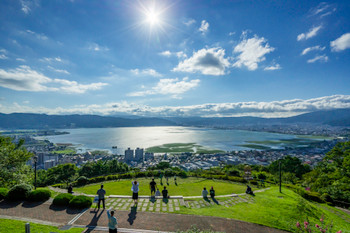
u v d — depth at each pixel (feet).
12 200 46.14
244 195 62.49
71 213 40.22
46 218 37.24
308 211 49.70
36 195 46.50
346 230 42.98
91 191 72.69
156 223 36.45
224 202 53.78
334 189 80.64
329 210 62.23
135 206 46.34
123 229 33.60
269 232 35.99
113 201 50.55
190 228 34.71
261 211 46.42
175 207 46.03
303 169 159.02
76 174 149.69
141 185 82.89
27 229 26.40
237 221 39.09
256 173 128.88
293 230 37.68
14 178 74.59
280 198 60.75
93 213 40.57
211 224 36.96
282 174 138.62
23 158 82.28
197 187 80.02
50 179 140.97
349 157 90.53
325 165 120.26
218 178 103.04
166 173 108.06
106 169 152.35
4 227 31.63
